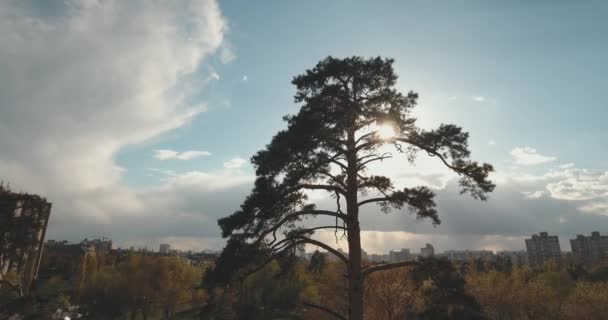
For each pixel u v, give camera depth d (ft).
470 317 39.29
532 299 132.46
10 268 140.97
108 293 197.98
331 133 46.21
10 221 137.90
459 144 44.34
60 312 149.69
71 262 338.13
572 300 133.08
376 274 96.73
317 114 46.34
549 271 167.63
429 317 40.73
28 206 148.77
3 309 73.26
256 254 42.34
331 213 45.83
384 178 47.11
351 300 43.04
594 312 123.85
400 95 49.21
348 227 45.68
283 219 44.65
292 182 46.37
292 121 47.11
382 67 49.21
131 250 223.71
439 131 44.96
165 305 194.39
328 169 48.49
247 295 44.09
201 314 41.09
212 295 41.34
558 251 654.94
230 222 42.86
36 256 204.03
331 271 113.09
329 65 48.83
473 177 44.21
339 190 46.26
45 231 221.05
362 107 47.01
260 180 45.24
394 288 92.38
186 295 193.88
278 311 123.34
